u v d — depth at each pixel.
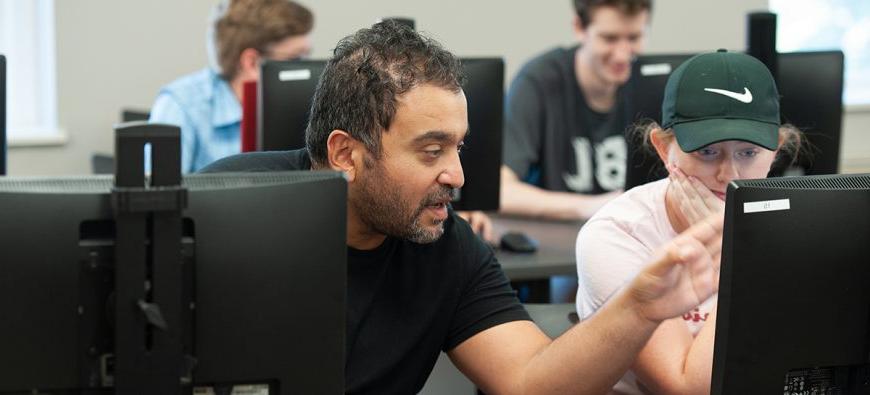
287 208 1.29
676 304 1.54
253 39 3.41
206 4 4.17
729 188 1.38
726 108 1.84
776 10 5.31
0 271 1.21
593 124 3.95
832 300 1.41
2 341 1.22
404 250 1.79
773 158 1.94
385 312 1.77
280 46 3.44
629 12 3.77
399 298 1.78
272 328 1.29
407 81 1.59
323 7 4.32
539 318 2.15
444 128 1.59
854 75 5.43
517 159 3.85
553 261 3.03
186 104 3.43
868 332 1.43
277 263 1.28
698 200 1.86
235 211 1.26
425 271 1.80
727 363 1.39
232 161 1.83
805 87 2.85
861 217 1.41
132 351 1.22
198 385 1.29
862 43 5.45
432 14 4.50
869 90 5.44
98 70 4.05
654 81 2.84
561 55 3.96
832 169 2.89
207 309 1.26
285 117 2.59
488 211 2.96
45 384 1.24
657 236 1.92
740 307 1.38
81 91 4.04
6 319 1.22
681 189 1.88
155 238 1.21
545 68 3.94
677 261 1.50
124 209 1.19
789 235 1.38
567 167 3.94
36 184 1.27
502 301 1.86
